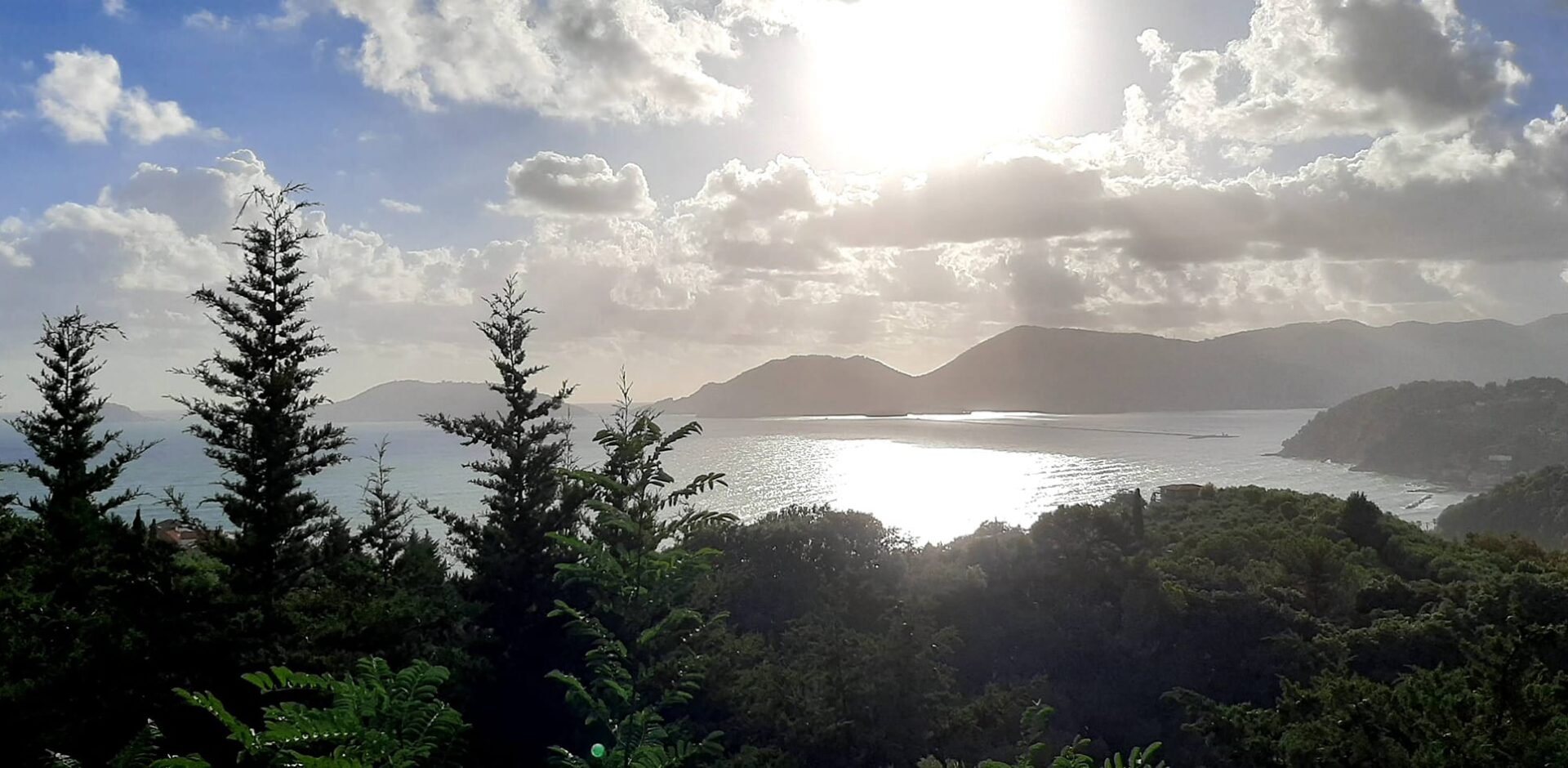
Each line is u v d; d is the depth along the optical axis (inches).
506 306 1405.0
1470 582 2016.5
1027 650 1772.9
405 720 288.2
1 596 860.0
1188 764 1427.2
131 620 877.2
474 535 1359.5
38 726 700.0
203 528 1120.2
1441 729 724.7
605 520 367.6
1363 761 745.0
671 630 368.2
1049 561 2038.6
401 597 1093.8
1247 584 2055.9
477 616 1214.9
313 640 962.1
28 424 1206.3
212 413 1110.4
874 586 1905.8
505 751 1039.0
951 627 1441.9
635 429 383.6
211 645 873.5
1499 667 724.0
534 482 1300.4
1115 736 1563.7
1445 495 7495.1
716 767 726.5
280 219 1152.8
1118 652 1744.6
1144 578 1962.4
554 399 1381.6
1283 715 892.6
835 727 1093.8
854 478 7342.5
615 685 346.0
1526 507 5310.0
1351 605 2006.6
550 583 1201.4
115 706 753.6
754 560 1915.6
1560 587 1412.4
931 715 1175.0
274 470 1116.5
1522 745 679.7
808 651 1339.8
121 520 953.5
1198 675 1678.2
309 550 1157.1
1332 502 3243.1
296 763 273.0
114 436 1262.3
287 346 1149.7
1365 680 846.5
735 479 6988.2
